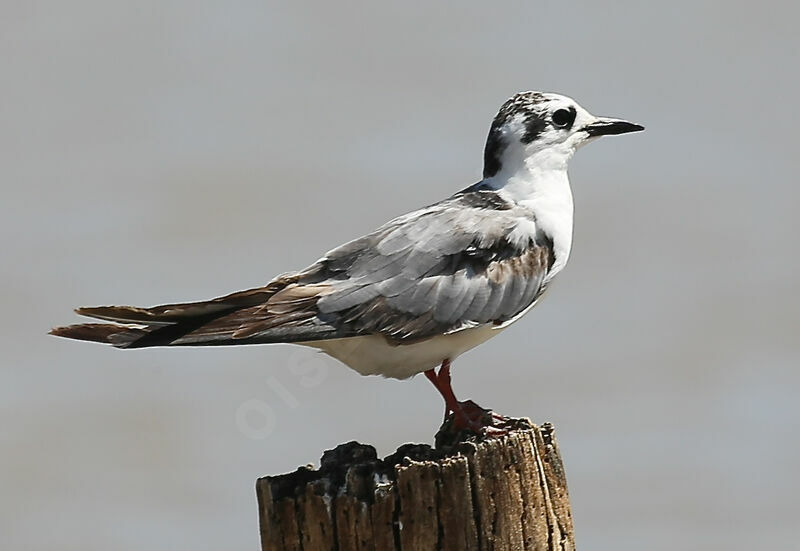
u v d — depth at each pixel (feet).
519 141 40.70
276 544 29.17
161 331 34.83
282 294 36.50
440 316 37.40
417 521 28.30
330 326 36.29
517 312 38.96
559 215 40.42
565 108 40.96
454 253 38.04
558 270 40.16
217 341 34.99
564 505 30.12
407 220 38.70
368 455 30.50
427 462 28.35
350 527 28.58
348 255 37.65
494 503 28.55
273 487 29.27
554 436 30.35
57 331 34.35
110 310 34.55
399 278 37.27
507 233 38.91
